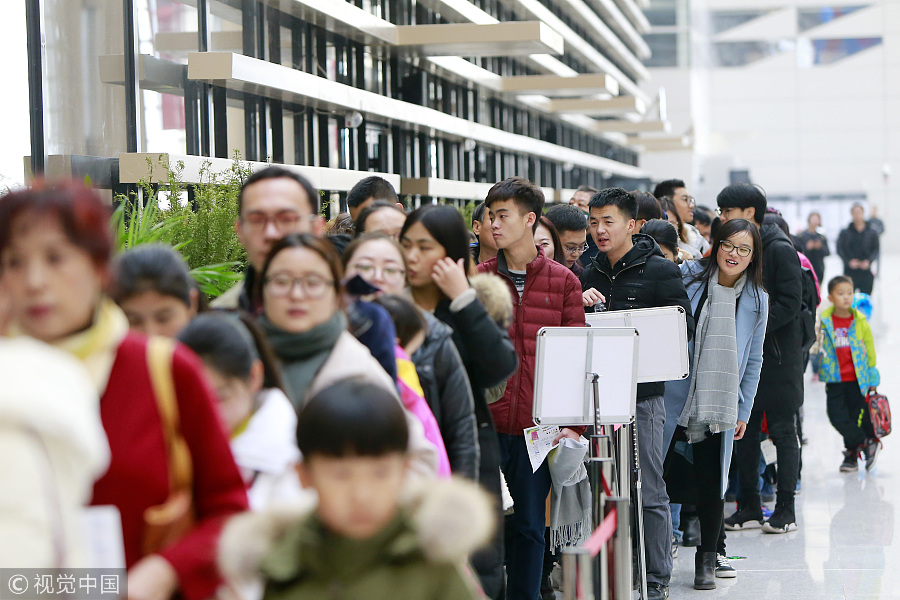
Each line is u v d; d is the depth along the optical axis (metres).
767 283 14.71
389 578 4.35
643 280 12.41
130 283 5.46
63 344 4.12
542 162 48.75
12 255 4.00
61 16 14.77
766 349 14.90
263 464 5.13
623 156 73.50
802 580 12.90
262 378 5.47
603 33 54.41
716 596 12.31
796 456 15.18
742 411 12.90
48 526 3.48
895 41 99.00
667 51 85.88
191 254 12.60
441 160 30.98
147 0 16.61
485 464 8.27
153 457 4.31
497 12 34.25
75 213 4.02
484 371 8.10
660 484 11.82
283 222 6.84
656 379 10.85
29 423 3.46
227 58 16.28
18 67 14.20
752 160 100.94
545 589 12.20
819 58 100.12
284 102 20.34
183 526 4.43
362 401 4.22
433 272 8.05
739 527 15.62
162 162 14.71
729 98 101.25
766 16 100.25
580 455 10.16
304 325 5.85
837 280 19.38
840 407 19.53
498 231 10.66
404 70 27.11
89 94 15.34
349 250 7.62
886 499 17.23
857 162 99.75
